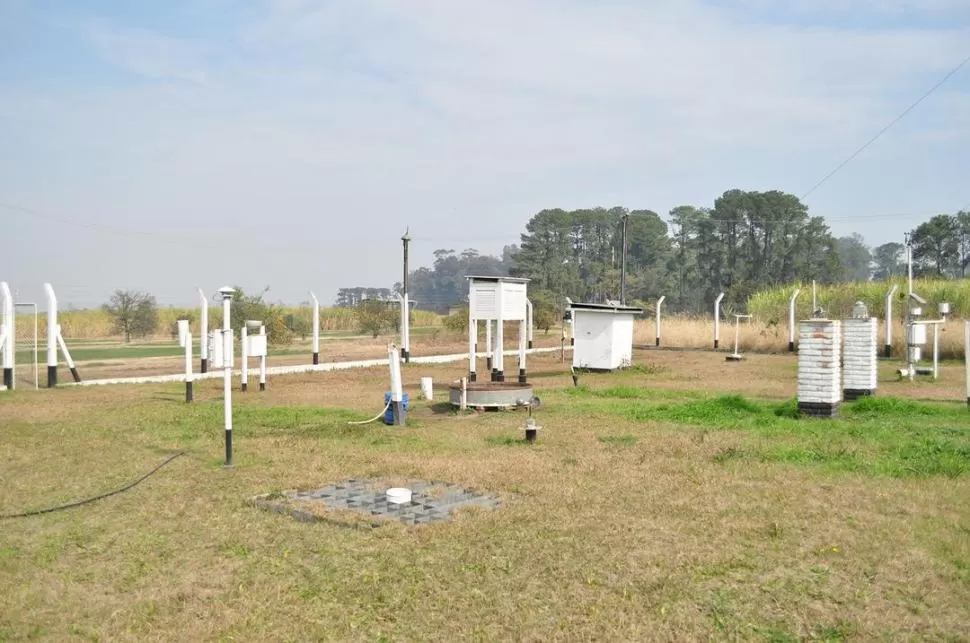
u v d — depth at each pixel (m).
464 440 11.55
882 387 18.27
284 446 11.07
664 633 4.92
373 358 28.89
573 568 5.96
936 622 5.02
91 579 6.07
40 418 13.68
